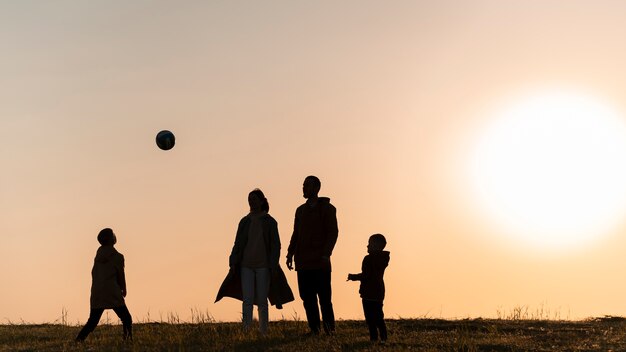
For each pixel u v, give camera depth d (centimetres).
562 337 1550
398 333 1600
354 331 1616
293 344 1434
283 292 1584
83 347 1493
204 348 1428
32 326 1958
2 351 1479
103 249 1577
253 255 1576
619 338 1534
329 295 1550
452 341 1482
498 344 1456
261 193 1595
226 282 1609
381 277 1464
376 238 1462
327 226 1527
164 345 1477
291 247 1562
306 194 1540
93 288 1570
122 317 1578
